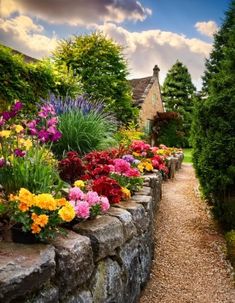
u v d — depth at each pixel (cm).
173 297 352
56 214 212
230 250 430
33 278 166
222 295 364
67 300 197
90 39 1288
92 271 226
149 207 392
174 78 3288
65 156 507
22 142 295
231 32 643
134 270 316
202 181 595
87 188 319
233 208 507
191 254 458
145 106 2352
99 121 595
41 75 745
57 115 573
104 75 1269
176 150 1491
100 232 241
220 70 608
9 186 248
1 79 624
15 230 206
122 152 554
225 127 529
